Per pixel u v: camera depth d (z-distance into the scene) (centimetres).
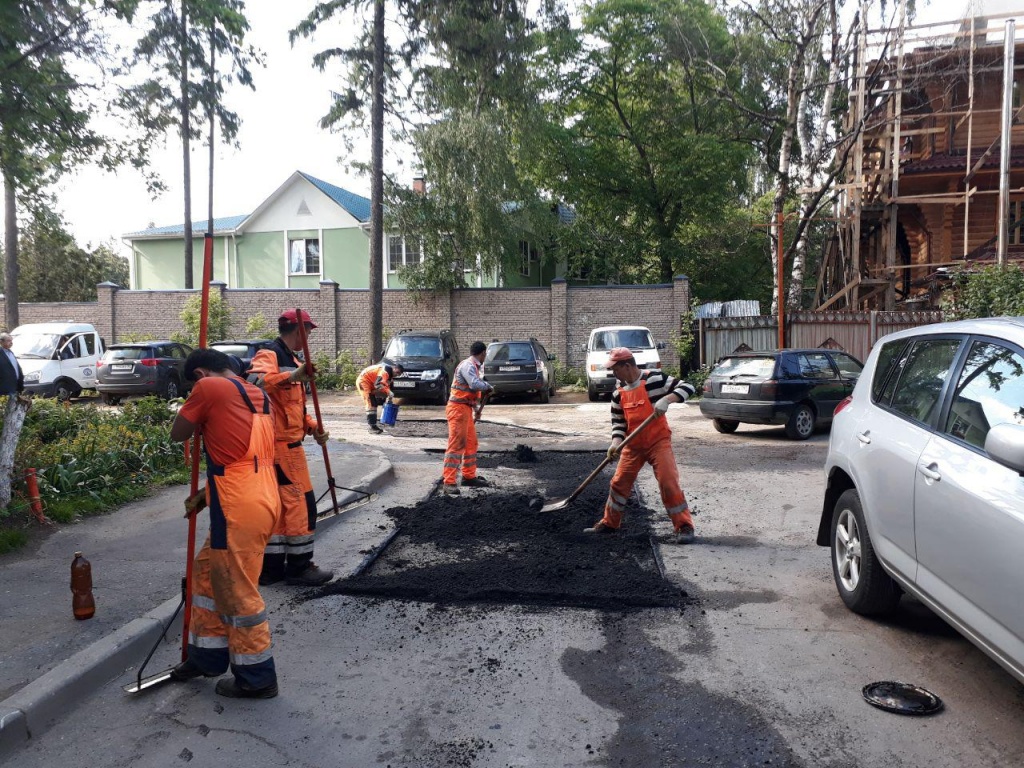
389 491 845
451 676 385
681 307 2350
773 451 1091
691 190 2864
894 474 392
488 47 2177
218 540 355
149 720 343
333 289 2491
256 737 329
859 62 2052
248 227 3297
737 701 353
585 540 623
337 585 513
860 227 2320
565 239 3027
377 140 2156
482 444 1195
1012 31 1669
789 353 1226
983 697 353
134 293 2581
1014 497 293
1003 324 362
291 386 516
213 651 364
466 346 2477
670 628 440
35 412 1019
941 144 2177
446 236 2442
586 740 323
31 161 816
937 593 346
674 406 1797
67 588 488
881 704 345
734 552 590
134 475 812
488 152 2273
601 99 2970
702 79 2791
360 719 343
